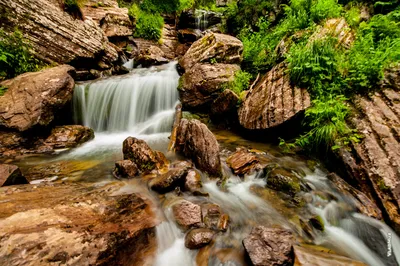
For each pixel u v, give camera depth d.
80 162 5.36
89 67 9.77
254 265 2.53
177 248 3.09
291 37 7.65
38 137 6.14
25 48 7.69
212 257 2.90
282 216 3.66
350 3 8.59
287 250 2.65
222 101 7.18
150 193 4.06
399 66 5.11
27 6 7.98
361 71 5.25
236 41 9.14
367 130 4.51
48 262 2.24
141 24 15.77
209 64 8.24
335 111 4.96
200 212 3.44
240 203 3.96
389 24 6.59
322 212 3.75
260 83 7.12
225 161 5.20
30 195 3.37
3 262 2.14
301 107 5.50
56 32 8.65
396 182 3.68
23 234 2.43
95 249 2.51
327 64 5.70
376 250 3.22
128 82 8.87
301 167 4.93
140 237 2.98
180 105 8.23
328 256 2.69
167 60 13.77
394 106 4.63
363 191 3.96
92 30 10.37
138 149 4.77
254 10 12.30
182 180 4.23
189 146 5.11
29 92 6.26
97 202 3.37
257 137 6.52
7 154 5.55
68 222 2.79
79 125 7.01
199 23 17.94
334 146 4.58
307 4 8.55
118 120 8.25
